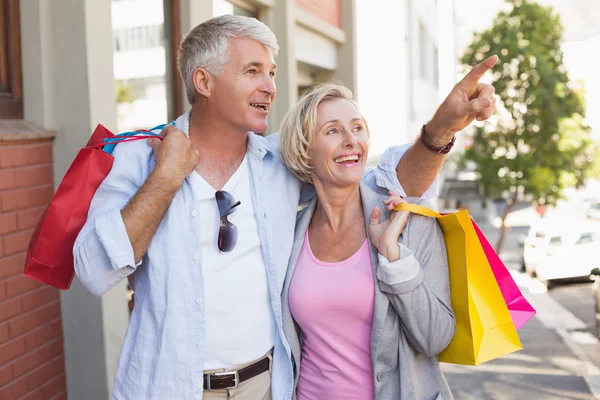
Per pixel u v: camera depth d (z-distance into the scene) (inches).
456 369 260.7
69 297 126.4
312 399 78.1
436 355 75.7
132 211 68.2
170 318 72.1
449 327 71.5
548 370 259.3
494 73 839.1
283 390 78.4
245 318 76.1
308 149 77.0
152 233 69.9
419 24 725.3
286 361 78.6
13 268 113.8
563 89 835.4
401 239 73.9
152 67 161.0
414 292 69.6
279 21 247.0
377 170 81.1
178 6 171.2
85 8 120.8
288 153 78.5
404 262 69.4
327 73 349.7
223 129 77.8
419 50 706.8
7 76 120.6
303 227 80.7
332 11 333.4
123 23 146.6
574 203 1224.2
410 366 73.4
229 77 75.8
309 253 78.9
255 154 80.4
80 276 69.4
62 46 122.6
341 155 75.1
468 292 72.1
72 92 123.0
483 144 859.4
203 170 77.7
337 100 77.4
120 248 67.0
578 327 360.2
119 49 144.9
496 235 1125.1
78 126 123.2
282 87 248.7
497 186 853.2
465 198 1268.5
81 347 126.6
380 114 456.8
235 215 77.1
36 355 119.5
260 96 77.0
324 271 76.5
